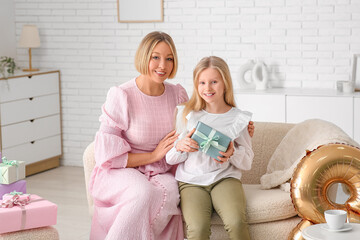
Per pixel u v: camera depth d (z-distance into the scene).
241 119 3.48
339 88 5.65
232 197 3.30
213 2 6.09
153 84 3.63
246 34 6.03
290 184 3.30
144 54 3.52
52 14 6.73
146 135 3.58
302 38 5.87
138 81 3.66
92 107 6.68
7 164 3.50
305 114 5.48
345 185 3.41
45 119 6.56
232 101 3.53
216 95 3.45
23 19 6.88
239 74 5.92
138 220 3.25
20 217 3.14
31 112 6.36
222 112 3.52
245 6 6.00
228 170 3.48
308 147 3.56
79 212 5.10
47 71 6.56
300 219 3.40
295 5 5.84
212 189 3.42
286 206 3.34
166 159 3.49
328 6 5.75
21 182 3.51
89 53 6.62
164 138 3.57
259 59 6.02
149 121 3.58
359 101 5.30
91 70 6.64
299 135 3.83
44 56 6.82
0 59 6.72
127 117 3.55
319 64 5.85
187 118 3.50
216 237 3.44
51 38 6.77
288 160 3.79
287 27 5.89
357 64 5.71
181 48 6.26
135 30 6.41
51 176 6.36
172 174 3.68
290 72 5.95
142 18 6.35
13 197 3.23
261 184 3.71
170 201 3.37
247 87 5.93
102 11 6.51
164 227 3.39
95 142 3.53
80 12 6.60
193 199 3.34
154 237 3.36
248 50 6.04
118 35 6.48
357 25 5.69
